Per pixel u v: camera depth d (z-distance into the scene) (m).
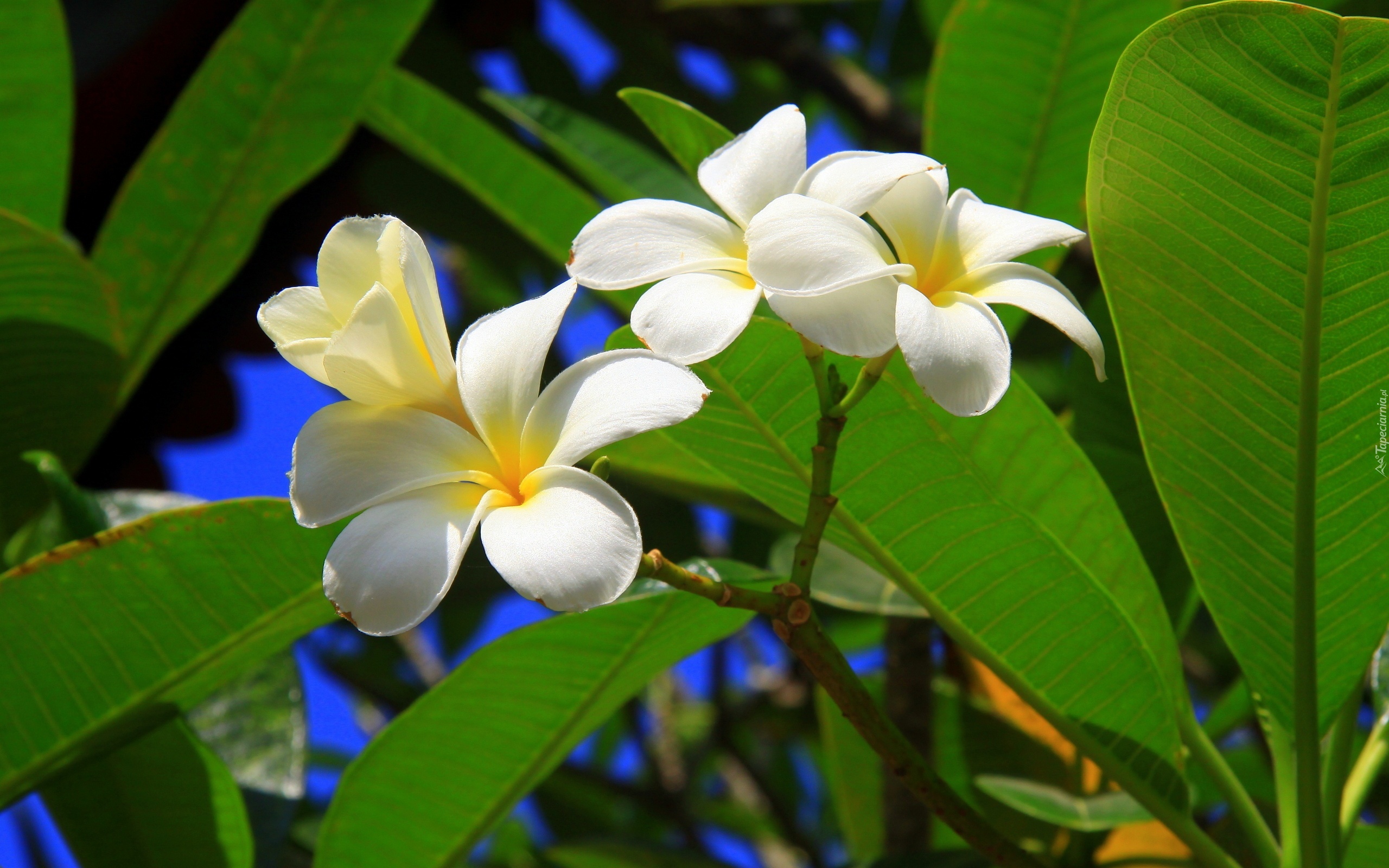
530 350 0.50
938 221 0.52
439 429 0.49
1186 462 0.57
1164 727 0.59
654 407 0.48
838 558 0.69
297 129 0.80
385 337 0.49
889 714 0.83
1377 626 0.58
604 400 0.48
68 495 0.65
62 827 0.66
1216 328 0.55
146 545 0.58
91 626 0.59
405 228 0.49
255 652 0.62
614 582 0.46
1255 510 0.57
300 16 0.76
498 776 0.64
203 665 0.61
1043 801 0.69
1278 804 0.61
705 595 0.51
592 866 0.90
